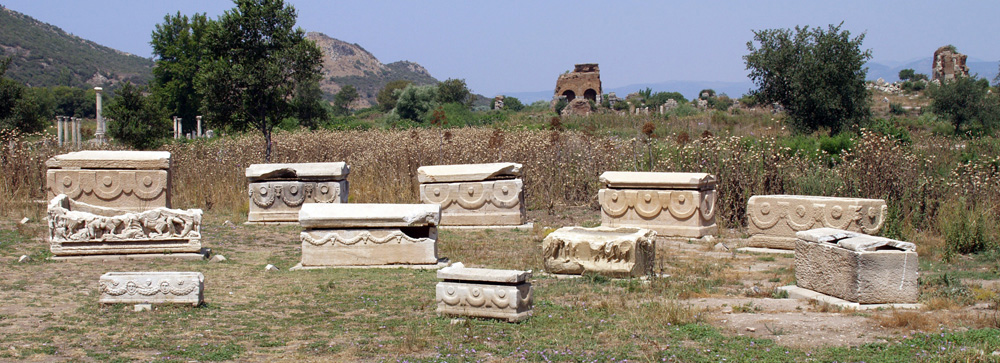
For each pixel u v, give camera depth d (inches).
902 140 877.8
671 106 2193.7
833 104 1080.2
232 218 595.5
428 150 733.9
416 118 2102.6
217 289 339.0
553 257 382.6
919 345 236.1
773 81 1149.1
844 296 307.4
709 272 393.7
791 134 1099.9
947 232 456.1
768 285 358.6
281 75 747.4
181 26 2034.9
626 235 375.2
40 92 2620.6
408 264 402.3
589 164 692.1
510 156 727.7
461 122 1621.6
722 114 1565.0
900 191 531.5
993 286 348.8
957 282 339.9
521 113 2256.4
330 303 314.2
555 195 686.5
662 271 383.9
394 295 329.4
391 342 252.5
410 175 696.4
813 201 457.4
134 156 544.7
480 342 251.4
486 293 281.4
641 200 525.0
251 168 574.6
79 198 540.1
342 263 402.6
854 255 301.9
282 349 244.7
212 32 741.9
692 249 474.6
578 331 264.8
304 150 801.6
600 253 371.2
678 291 338.3
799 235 340.5
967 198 522.6
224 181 690.2
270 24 753.6
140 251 412.2
